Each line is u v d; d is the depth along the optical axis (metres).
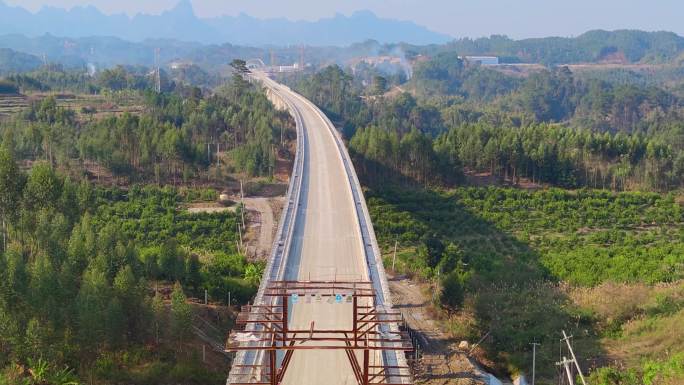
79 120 162.12
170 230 105.44
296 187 107.44
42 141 132.75
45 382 54.53
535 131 164.00
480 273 93.69
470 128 163.25
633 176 148.75
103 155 127.06
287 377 48.97
